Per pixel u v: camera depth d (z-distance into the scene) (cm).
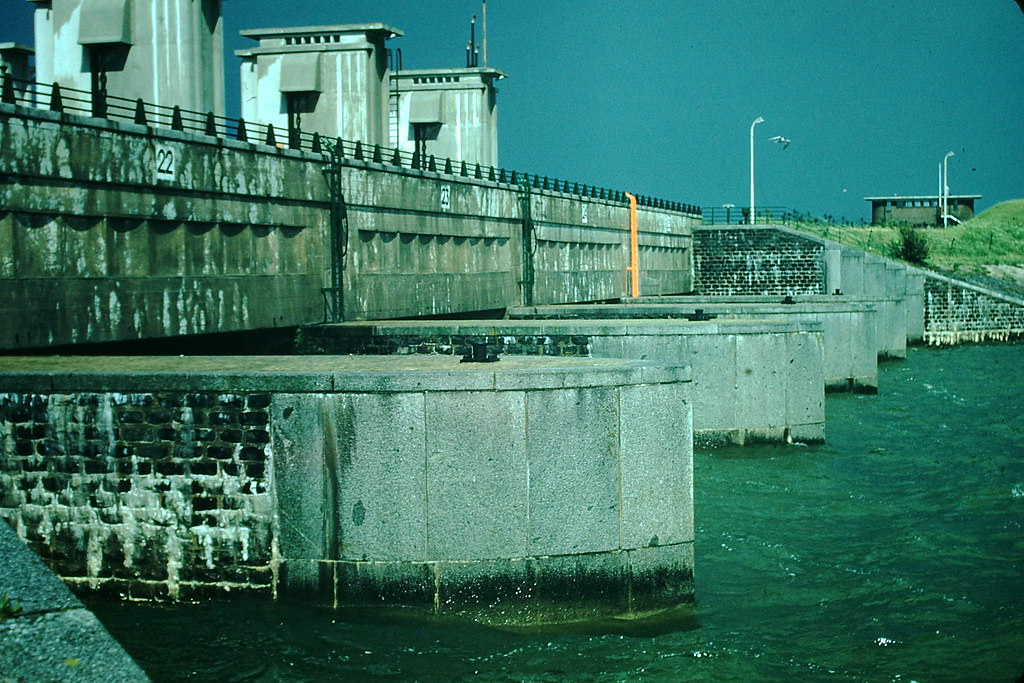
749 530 2098
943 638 1526
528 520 1488
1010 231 12294
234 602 1530
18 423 1568
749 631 1541
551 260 5712
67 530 1564
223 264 2986
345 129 4675
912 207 14112
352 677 1344
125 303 2586
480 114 5891
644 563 1548
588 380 1502
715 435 2920
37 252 2328
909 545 2009
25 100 2322
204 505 1532
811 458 2841
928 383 4838
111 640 656
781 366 2934
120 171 2539
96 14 3359
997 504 2341
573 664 1395
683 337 2886
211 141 2875
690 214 8462
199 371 1566
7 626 656
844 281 7862
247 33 4769
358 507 1495
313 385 1496
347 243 3628
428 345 3092
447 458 1478
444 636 1462
